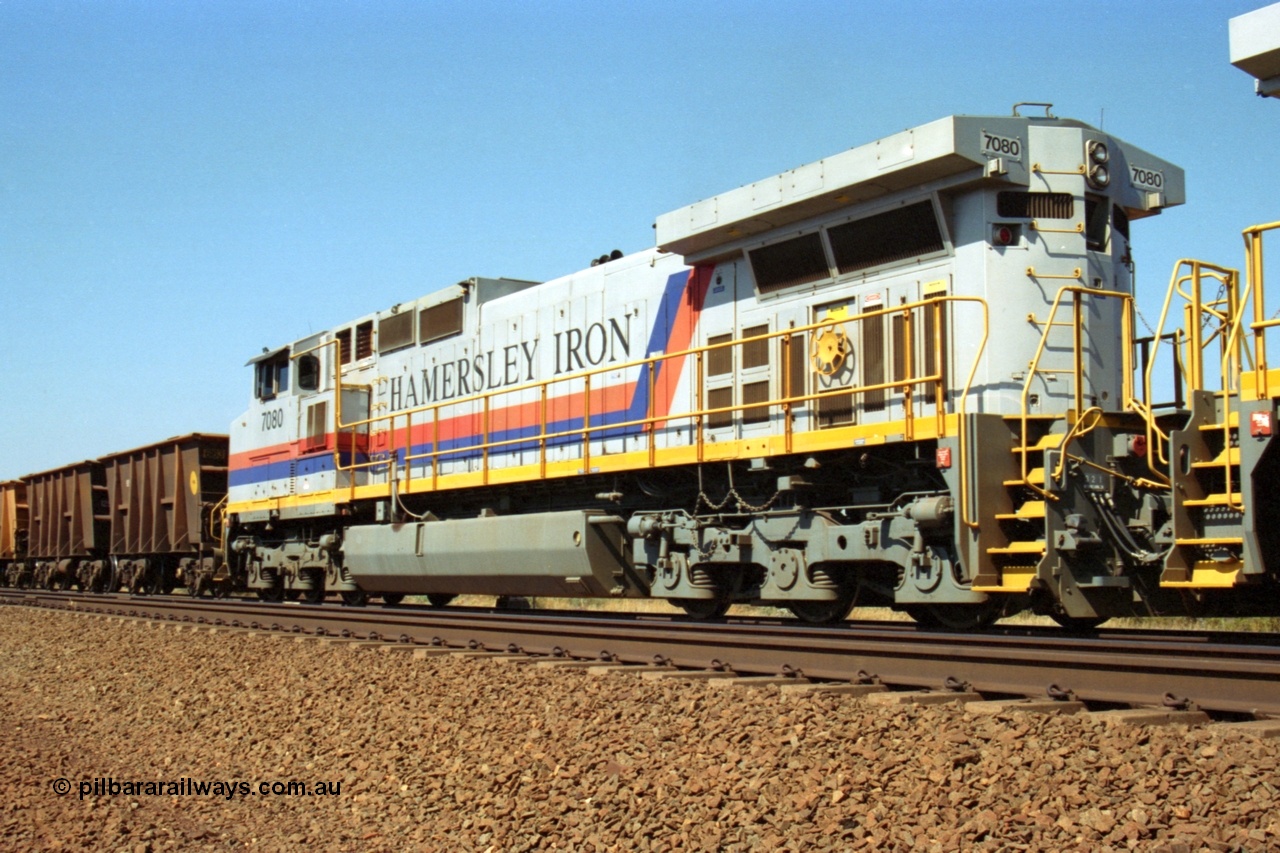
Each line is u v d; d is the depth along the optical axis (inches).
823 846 211.3
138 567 1021.8
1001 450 373.7
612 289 542.0
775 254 461.4
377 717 356.8
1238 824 195.9
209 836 270.8
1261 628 539.8
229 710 403.2
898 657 314.8
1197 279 333.7
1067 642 315.0
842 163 414.3
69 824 280.4
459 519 588.4
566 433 526.9
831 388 436.8
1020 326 391.5
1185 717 247.8
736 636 375.6
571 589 514.9
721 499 482.9
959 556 366.9
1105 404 398.6
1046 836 200.4
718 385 481.7
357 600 698.2
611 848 228.1
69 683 506.0
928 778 232.5
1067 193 398.0
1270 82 283.1
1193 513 322.0
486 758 298.4
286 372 770.2
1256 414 295.0
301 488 729.0
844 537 409.7
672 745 281.3
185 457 941.2
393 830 262.7
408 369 671.8
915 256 415.2
